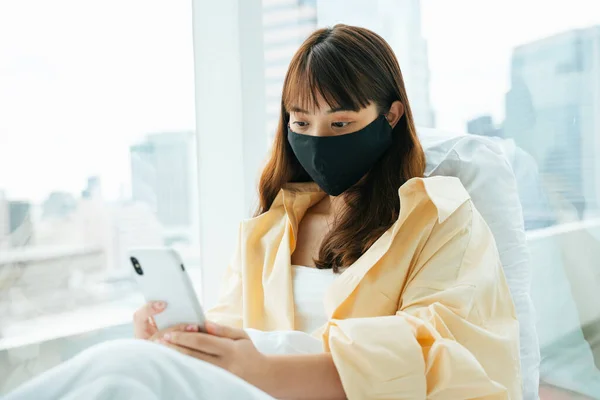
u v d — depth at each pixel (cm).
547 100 189
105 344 91
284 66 239
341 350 105
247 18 229
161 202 219
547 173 190
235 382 89
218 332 108
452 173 154
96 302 199
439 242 127
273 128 239
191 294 106
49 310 187
